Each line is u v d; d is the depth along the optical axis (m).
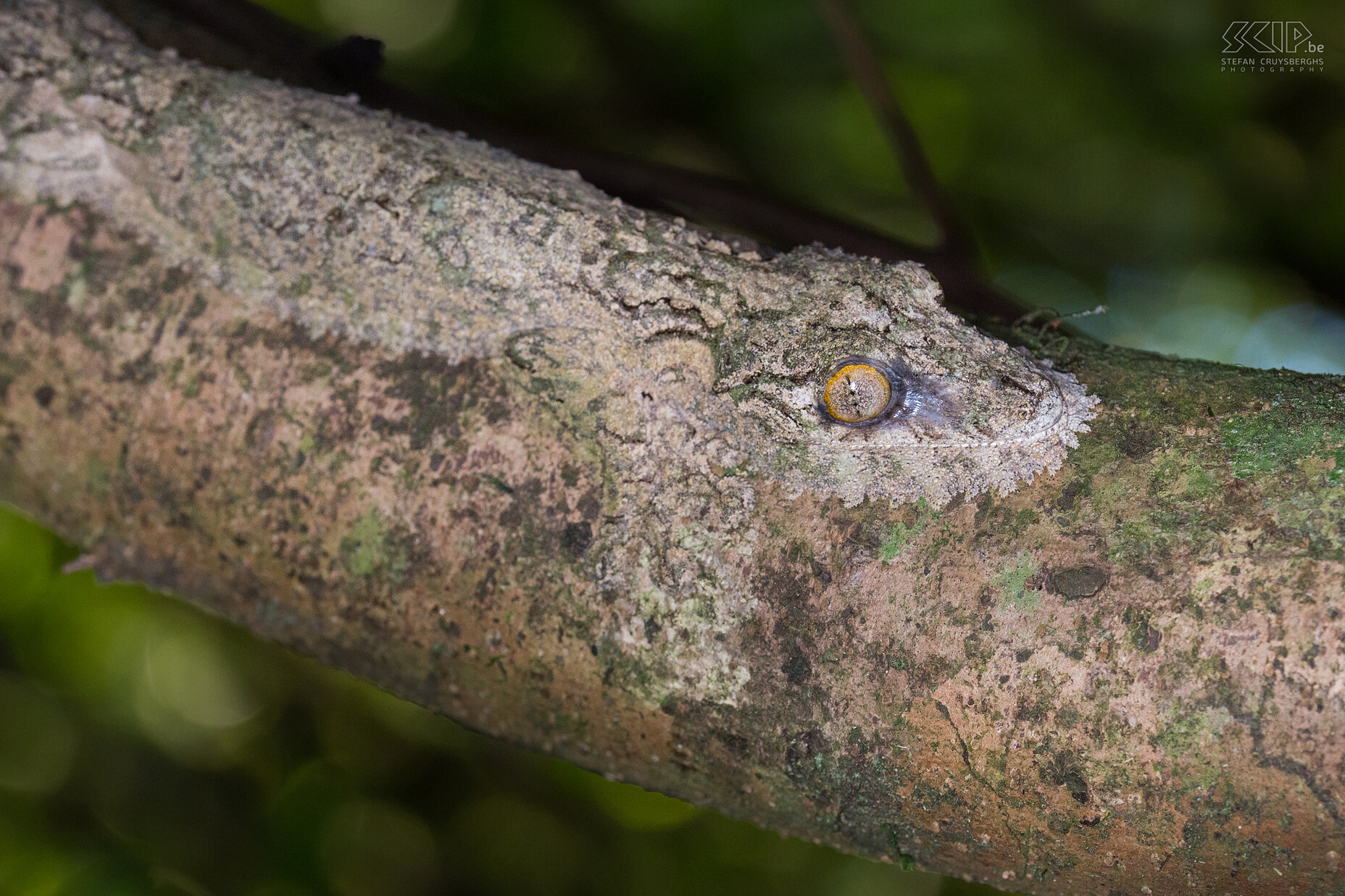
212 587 0.61
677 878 1.16
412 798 1.16
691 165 1.10
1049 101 1.03
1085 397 0.58
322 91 0.66
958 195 1.08
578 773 1.14
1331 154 1.00
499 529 0.59
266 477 0.60
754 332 0.59
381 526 0.59
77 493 0.61
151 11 0.65
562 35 1.05
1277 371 0.58
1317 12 0.95
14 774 0.99
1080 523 0.57
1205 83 0.99
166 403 0.60
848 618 0.58
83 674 1.04
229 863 1.04
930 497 0.58
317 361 0.60
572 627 0.59
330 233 0.60
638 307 0.59
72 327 0.60
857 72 0.70
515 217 0.59
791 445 0.58
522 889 1.15
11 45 0.61
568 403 0.59
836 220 0.70
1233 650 0.56
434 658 0.60
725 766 0.59
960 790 0.58
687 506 0.59
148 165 0.60
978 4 1.00
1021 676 0.57
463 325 0.60
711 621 0.58
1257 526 0.57
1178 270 1.07
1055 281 1.11
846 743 0.58
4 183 0.61
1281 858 0.56
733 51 1.05
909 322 0.59
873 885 1.15
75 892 0.92
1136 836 0.57
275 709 1.12
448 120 0.68
